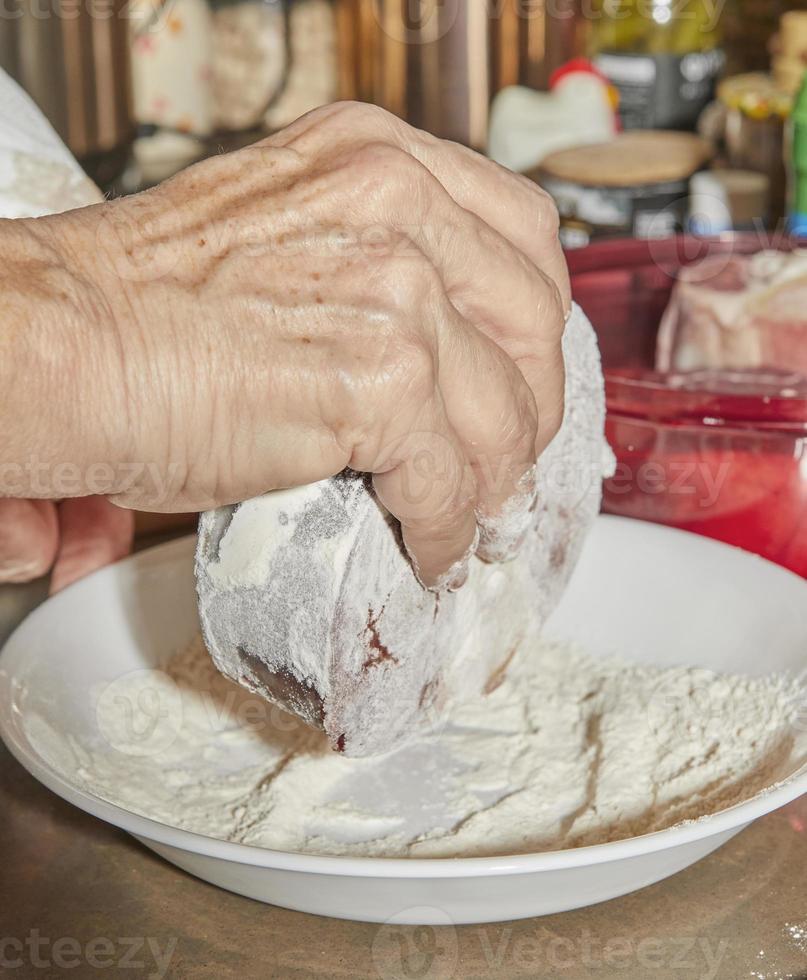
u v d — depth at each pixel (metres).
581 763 0.67
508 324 0.52
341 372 0.46
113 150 1.47
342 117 0.50
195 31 1.47
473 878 0.48
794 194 1.07
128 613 0.75
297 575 0.53
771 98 1.28
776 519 0.77
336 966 0.52
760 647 0.70
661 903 0.55
